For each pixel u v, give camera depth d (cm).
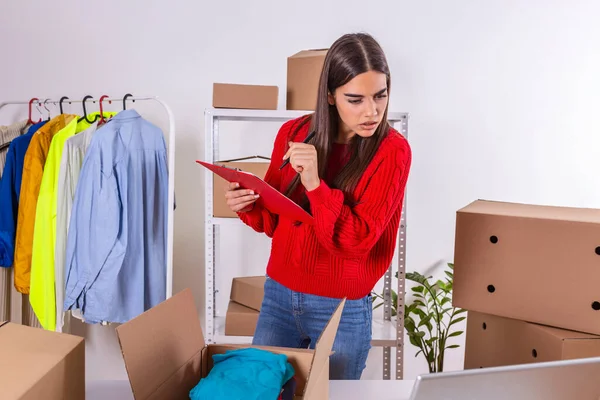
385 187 126
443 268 264
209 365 99
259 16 248
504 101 254
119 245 210
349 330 137
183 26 249
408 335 260
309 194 122
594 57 252
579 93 254
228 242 260
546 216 121
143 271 219
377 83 119
